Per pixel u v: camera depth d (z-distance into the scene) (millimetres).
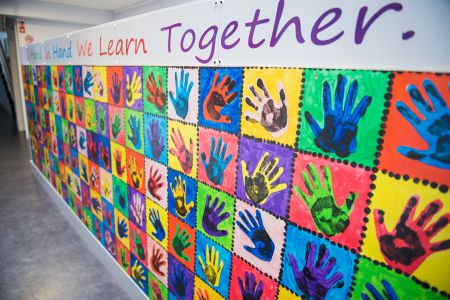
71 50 1984
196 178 1109
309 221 755
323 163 703
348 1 598
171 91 1159
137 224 1576
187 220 1197
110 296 1776
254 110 840
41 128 3045
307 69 696
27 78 3223
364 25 583
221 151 978
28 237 2379
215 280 1100
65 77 2180
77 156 2227
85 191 2189
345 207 678
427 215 560
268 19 756
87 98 1892
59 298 1744
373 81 590
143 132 1387
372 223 639
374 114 600
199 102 1034
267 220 862
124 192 1650
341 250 702
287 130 765
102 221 1991
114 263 1906
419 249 579
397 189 591
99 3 4750
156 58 1209
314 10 657
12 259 2092
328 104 670
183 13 1024
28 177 3670
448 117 509
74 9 4922
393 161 589
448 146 516
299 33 696
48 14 4617
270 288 890
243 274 974
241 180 922
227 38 881
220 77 931
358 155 638
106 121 1707
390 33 552
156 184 1356
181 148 1159
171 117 1187
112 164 1729
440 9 486
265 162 837
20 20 4512
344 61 627
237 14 836
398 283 619
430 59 512
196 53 1006
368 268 661
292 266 817
